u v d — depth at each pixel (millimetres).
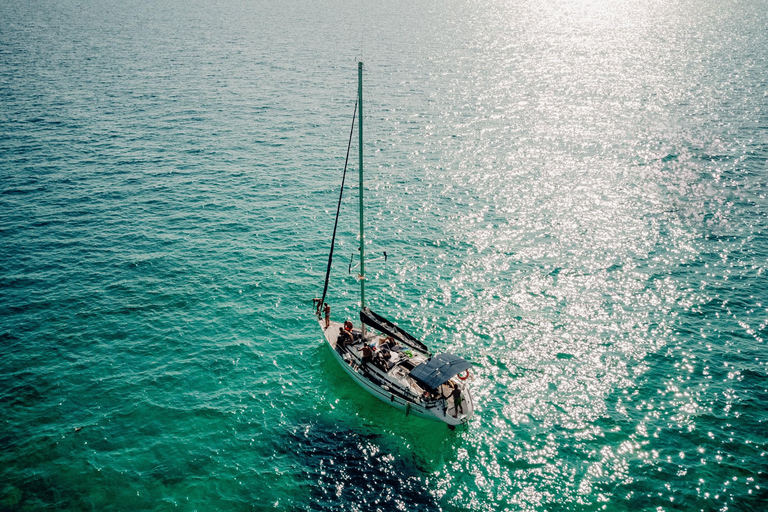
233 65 131000
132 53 141750
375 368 33688
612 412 32188
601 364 36188
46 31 171875
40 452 29500
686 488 27156
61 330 39875
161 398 33562
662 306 42094
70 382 34781
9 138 78062
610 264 47938
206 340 39219
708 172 66500
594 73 126812
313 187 65312
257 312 42562
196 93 105375
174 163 71500
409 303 43469
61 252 50375
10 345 38156
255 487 27734
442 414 30219
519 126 87688
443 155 75562
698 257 48469
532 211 58375
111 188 63688
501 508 26625
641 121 87875
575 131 84250
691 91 105000
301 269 48562
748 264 47125
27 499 26797
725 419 31359
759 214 55562
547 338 38875
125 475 28219
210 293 44812
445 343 38594
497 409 32688
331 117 92562
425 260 49688
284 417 32375
